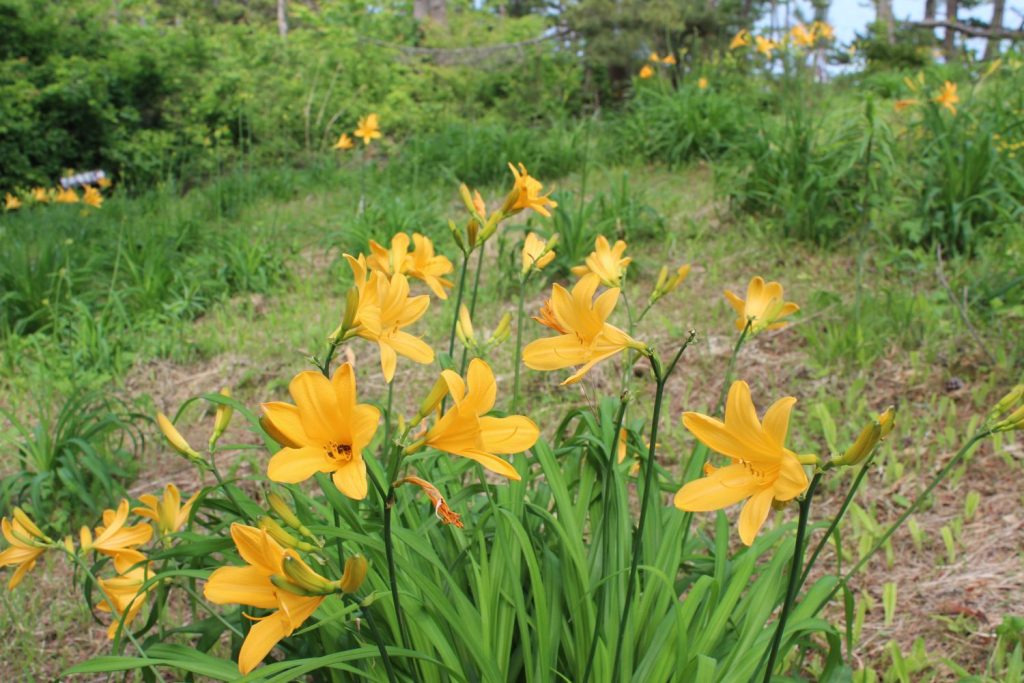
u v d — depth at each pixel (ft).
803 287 17.56
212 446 6.21
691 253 19.54
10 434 14.33
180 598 10.15
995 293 14.80
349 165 36.76
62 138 37.50
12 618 9.82
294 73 44.39
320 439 4.17
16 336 17.51
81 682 8.91
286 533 4.20
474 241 7.35
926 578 9.66
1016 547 9.83
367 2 53.88
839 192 19.34
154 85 40.50
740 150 26.02
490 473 11.77
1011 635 8.34
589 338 5.42
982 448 11.82
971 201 17.43
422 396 14.87
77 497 12.11
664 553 6.70
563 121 32.81
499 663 5.97
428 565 6.43
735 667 5.98
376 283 5.51
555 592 6.49
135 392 16.20
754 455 4.29
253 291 21.38
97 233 25.70
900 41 58.03
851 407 13.12
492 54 48.57
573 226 19.17
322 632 5.84
